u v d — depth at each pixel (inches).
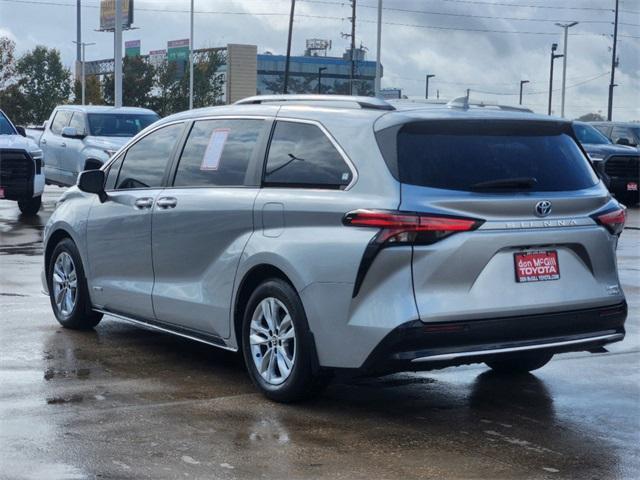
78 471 206.8
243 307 275.0
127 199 316.2
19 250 565.3
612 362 317.1
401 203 236.1
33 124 2960.1
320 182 254.2
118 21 1280.8
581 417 254.4
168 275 299.6
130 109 864.9
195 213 286.2
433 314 233.8
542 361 293.6
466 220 237.3
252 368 268.2
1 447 221.1
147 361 305.3
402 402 265.4
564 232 250.1
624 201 1044.5
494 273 241.0
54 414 246.7
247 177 275.6
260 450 223.0
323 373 251.6
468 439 234.2
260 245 262.5
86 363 300.8
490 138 252.7
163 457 216.7
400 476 208.2
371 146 246.5
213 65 3225.9
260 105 285.0
